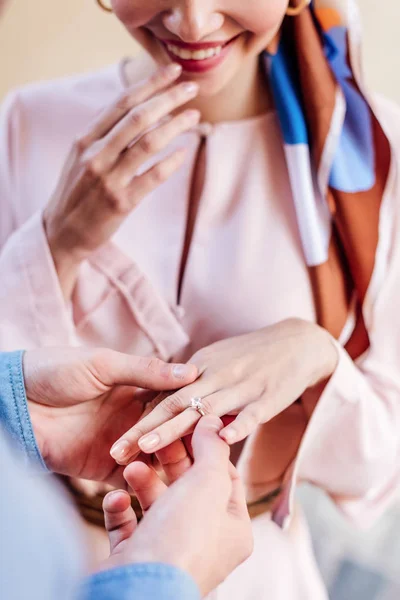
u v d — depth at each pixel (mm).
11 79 1483
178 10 710
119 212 776
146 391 742
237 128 855
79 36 1428
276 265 830
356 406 813
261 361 728
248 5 720
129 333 833
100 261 826
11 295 803
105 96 895
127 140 747
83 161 760
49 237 802
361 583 1462
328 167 821
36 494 447
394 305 852
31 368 701
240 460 792
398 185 834
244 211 840
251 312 824
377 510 898
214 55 762
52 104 900
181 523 528
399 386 861
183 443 684
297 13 791
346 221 829
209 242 838
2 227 898
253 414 678
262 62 846
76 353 704
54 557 432
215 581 550
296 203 825
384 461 858
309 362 749
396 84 1283
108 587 476
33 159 891
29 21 1435
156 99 743
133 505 776
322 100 816
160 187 853
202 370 715
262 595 824
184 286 833
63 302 807
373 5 1252
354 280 843
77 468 742
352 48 807
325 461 860
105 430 739
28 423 689
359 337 869
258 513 835
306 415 813
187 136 858
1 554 408
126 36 1399
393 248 838
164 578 483
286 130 828
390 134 860
